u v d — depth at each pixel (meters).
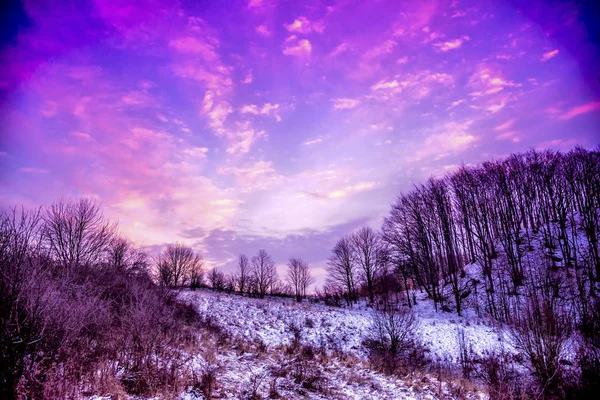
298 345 19.00
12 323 6.04
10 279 6.31
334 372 14.00
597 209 39.97
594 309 13.88
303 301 48.34
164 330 12.70
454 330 25.67
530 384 12.40
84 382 6.95
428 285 42.47
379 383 12.78
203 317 23.22
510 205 46.16
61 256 13.09
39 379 6.25
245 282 62.12
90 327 9.79
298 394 10.16
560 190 43.22
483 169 49.91
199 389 8.55
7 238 6.82
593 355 11.66
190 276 57.03
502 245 41.81
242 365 12.65
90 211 16.67
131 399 7.10
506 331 24.14
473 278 38.16
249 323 26.03
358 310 36.94
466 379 14.80
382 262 47.53
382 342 19.22
